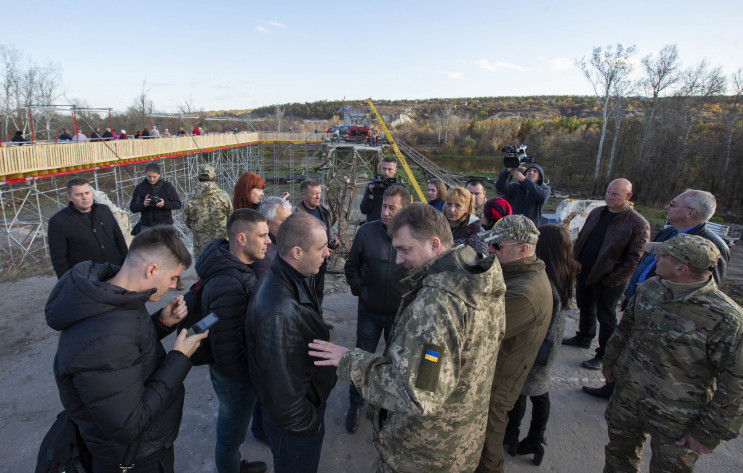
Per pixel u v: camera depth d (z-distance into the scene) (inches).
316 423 74.0
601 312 151.6
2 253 515.8
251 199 153.4
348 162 1005.8
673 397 80.4
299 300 72.3
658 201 1084.5
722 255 118.0
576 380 145.3
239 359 78.4
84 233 153.6
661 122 1147.3
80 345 54.8
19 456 103.4
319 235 71.4
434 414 60.5
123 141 661.9
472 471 68.4
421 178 1171.3
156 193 220.2
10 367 143.3
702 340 77.0
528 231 80.2
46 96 1322.6
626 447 91.8
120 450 60.6
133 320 60.4
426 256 63.2
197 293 82.1
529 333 78.4
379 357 58.7
